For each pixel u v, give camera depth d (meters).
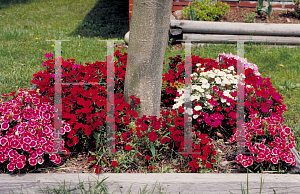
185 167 2.84
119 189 2.45
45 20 10.14
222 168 2.87
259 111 3.47
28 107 2.91
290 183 2.46
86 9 11.58
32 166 2.78
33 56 6.11
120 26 9.35
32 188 2.44
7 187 2.43
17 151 2.76
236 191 2.46
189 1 8.38
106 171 2.78
